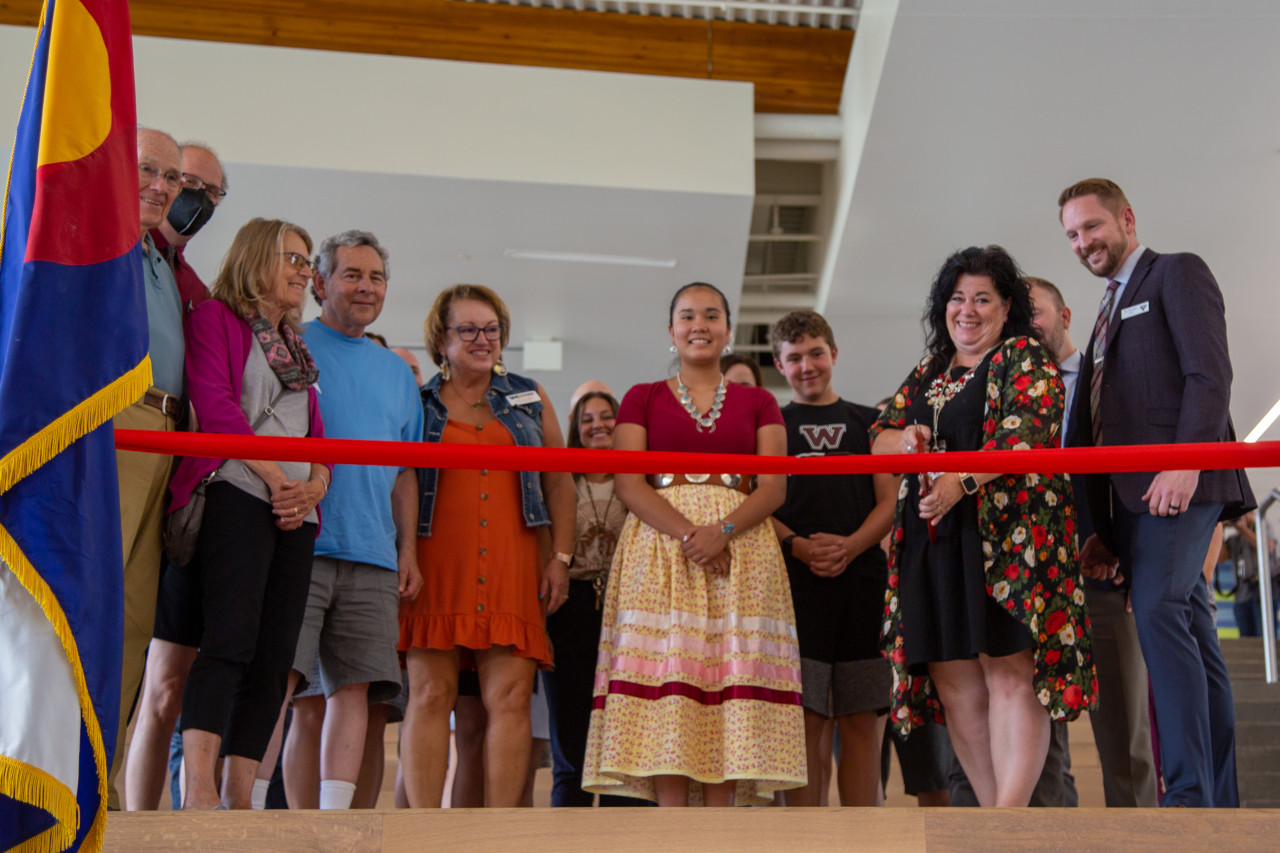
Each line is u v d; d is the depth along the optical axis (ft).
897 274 25.00
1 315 6.31
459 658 9.75
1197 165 21.16
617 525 11.48
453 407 10.52
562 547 10.30
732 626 8.85
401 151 21.42
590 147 21.99
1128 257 10.16
